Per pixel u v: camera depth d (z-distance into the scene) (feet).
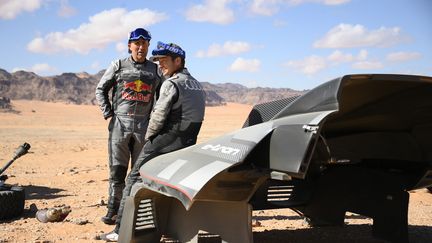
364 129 14.39
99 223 18.26
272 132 10.95
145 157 13.83
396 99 12.77
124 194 14.58
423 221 19.45
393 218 14.01
